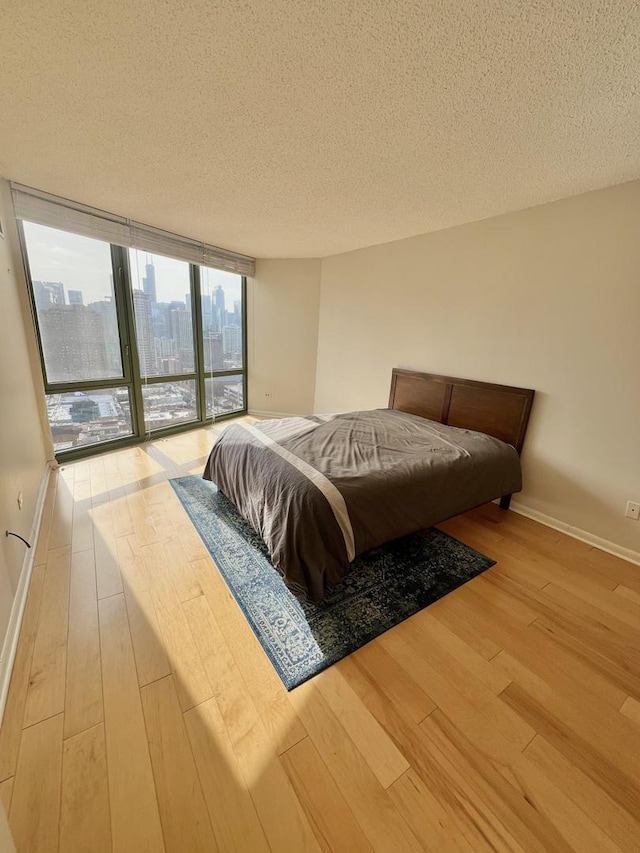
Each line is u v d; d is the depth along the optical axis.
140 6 1.04
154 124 1.67
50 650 1.46
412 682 1.40
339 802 1.03
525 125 1.55
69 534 2.24
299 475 1.92
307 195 2.47
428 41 1.12
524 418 2.65
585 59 1.16
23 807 0.99
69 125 1.69
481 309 2.88
